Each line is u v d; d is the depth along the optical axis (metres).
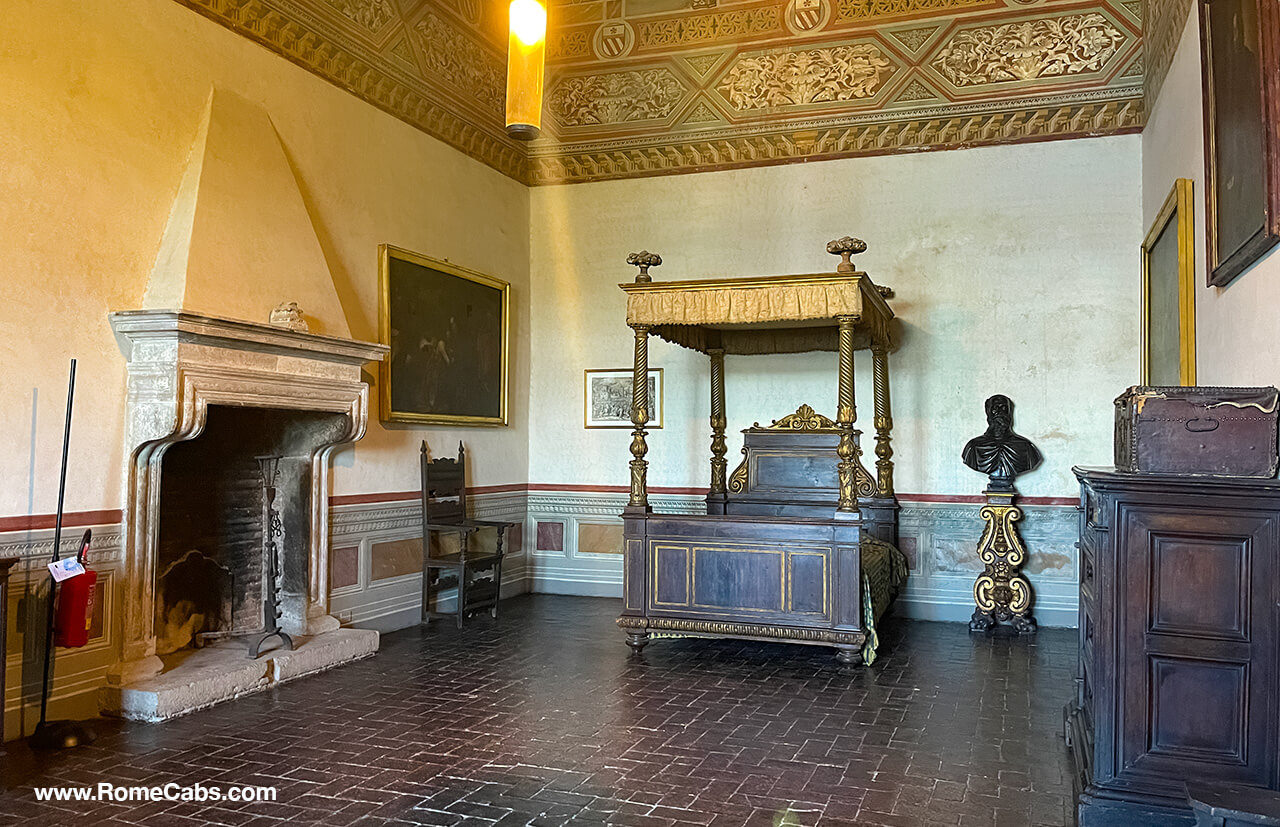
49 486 4.77
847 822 3.67
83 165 4.94
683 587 6.66
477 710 5.18
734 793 3.96
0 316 4.55
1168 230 6.03
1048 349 7.90
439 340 7.93
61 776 4.09
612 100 9.12
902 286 8.30
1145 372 7.13
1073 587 7.73
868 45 8.28
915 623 7.94
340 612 6.80
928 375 8.22
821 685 5.80
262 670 5.57
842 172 8.52
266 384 5.53
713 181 8.95
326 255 6.63
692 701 5.40
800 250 8.63
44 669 4.55
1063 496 7.80
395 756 4.39
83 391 4.93
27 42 4.67
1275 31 3.46
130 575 5.12
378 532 7.21
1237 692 3.37
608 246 9.30
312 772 4.16
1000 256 8.05
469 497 8.46
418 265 7.64
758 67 8.62
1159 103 6.77
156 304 5.16
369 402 7.08
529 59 2.47
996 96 7.95
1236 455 3.52
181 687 5.03
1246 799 2.99
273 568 5.88
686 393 8.98
